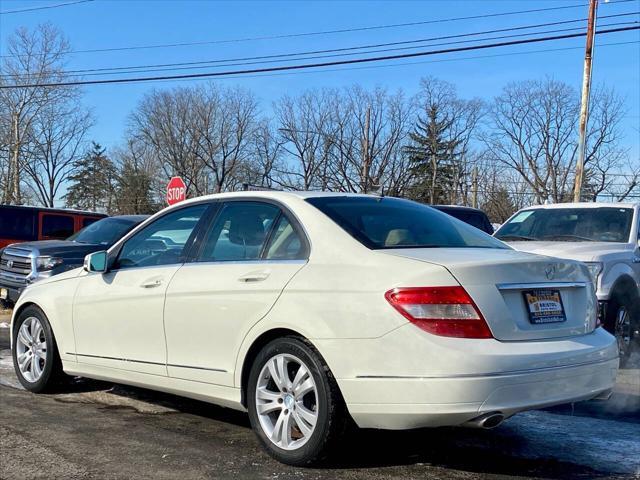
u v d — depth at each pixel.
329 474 4.09
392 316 3.79
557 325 4.17
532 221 8.91
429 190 56.78
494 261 3.99
